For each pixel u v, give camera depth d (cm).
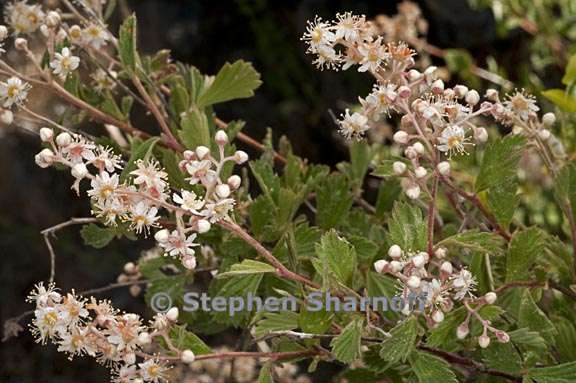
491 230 37
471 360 35
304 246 37
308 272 38
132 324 33
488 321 33
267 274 36
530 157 47
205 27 72
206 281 41
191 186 36
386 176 34
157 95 39
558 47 51
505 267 36
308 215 50
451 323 33
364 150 41
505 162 34
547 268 37
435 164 34
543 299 40
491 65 52
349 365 39
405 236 33
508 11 52
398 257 33
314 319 34
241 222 37
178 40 71
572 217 36
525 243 35
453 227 38
